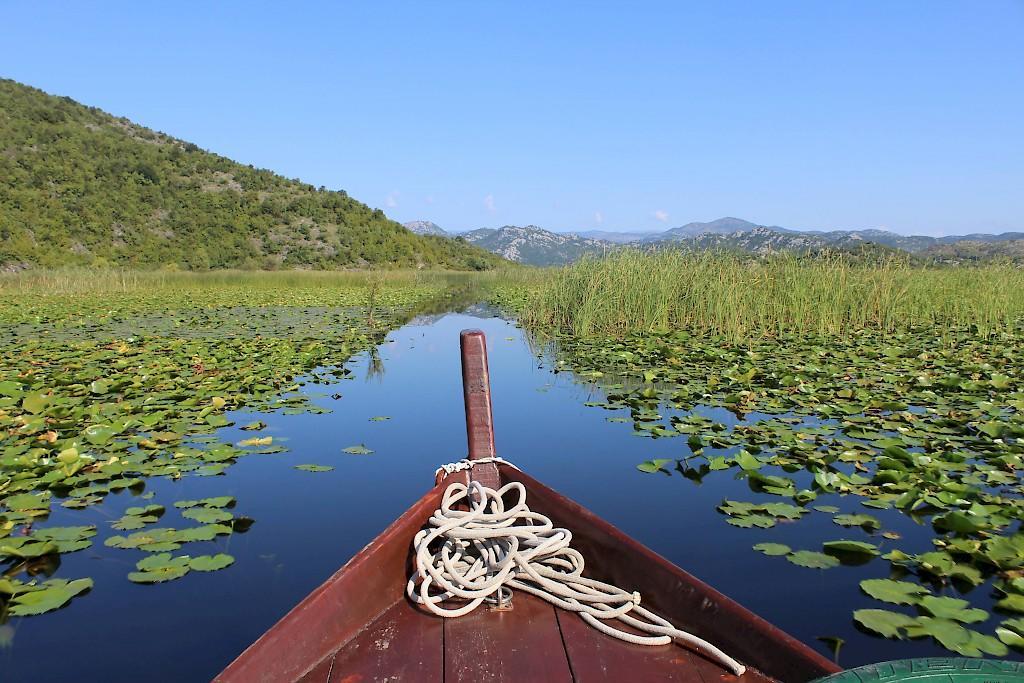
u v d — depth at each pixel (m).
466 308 22.22
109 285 28.17
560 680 2.25
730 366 9.35
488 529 2.98
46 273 31.98
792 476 5.14
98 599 3.47
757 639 2.33
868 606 3.30
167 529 4.21
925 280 14.57
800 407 7.04
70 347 11.27
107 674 2.85
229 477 5.32
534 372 9.68
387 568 2.85
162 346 11.53
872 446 5.64
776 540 4.05
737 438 5.93
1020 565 3.55
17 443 5.85
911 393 7.44
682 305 13.73
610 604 2.79
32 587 3.49
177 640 3.11
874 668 1.85
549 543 2.92
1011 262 15.96
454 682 2.24
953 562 3.59
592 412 7.27
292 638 2.31
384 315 18.69
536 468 5.49
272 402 7.66
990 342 11.03
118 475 5.21
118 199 51.72
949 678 1.79
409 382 9.07
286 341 12.21
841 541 3.88
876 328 13.20
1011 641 2.89
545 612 2.72
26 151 53.06
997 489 4.73
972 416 6.50
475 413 3.81
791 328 12.88
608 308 13.55
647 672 2.29
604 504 4.68
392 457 5.86
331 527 4.38
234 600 3.47
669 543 4.04
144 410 7.13
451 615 2.67
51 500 4.71
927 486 4.71
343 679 2.27
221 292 27.19
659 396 7.82
